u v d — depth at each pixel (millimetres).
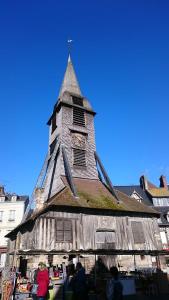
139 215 21812
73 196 20234
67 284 9961
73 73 33219
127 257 19391
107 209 20062
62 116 26406
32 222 19078
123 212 20969
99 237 19109
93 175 24906
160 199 40625
